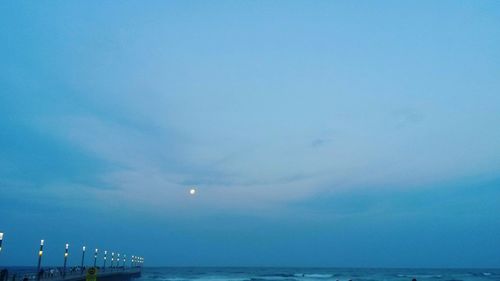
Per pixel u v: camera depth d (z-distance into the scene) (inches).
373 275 7450.8
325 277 6501.0
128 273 4557.1
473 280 5526.6
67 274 2481.5
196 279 5280.5
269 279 5625.0
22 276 2033.7
